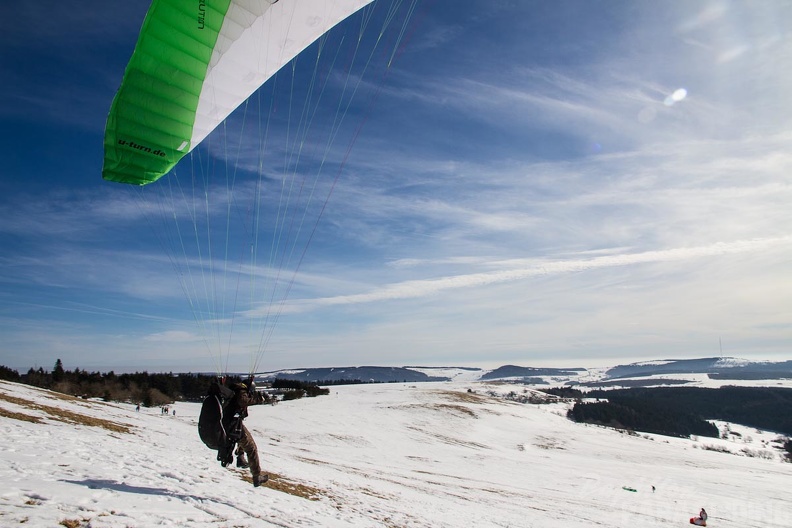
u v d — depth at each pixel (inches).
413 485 776.9
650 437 3560.5
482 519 553.0
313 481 491.5
